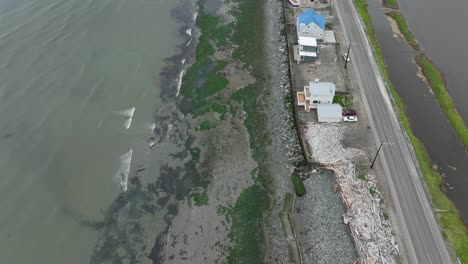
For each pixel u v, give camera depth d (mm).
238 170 50781
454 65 66562
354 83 59438
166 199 48031
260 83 62438
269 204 46969
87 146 52844
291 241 43344
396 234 42094
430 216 43562
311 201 46688
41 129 53812
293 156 51562
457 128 56000
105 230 44719
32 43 65875
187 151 53281
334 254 41781
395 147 50625
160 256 42656
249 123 56531
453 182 49625
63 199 46938
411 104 59625
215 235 44312
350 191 46281
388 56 68125
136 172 50781
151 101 59656
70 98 58219
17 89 58219
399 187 46250
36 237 43062
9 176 48219
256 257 42312
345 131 52938
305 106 56188
